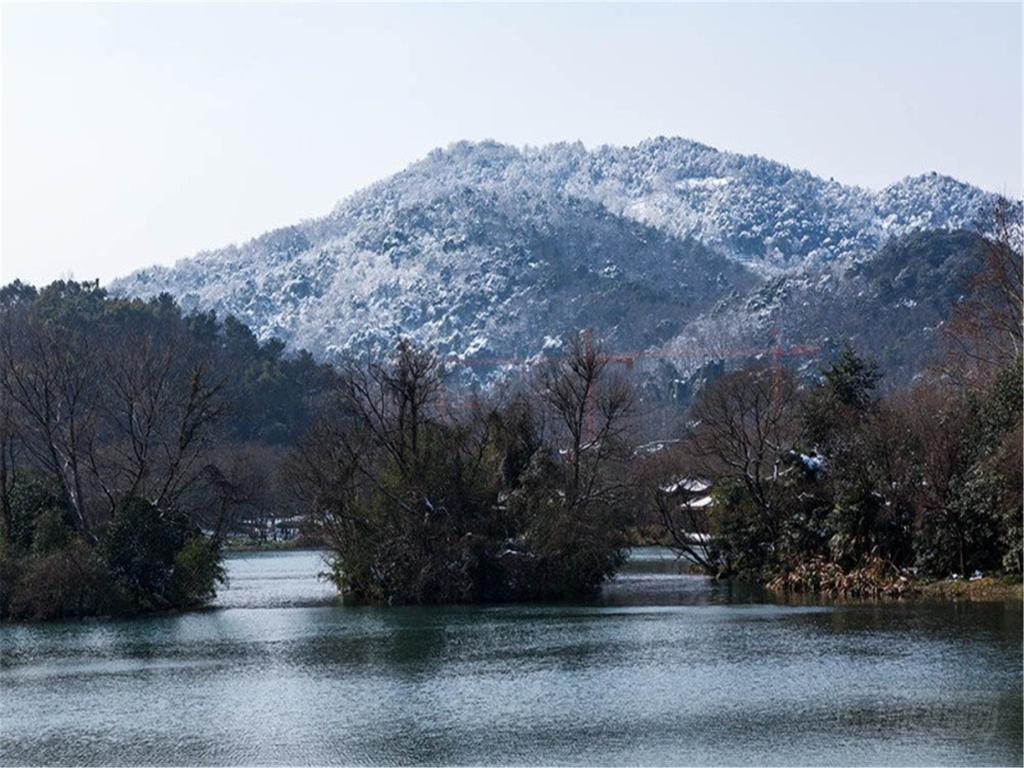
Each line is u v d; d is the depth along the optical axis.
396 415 142.50
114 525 127.00
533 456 135.25
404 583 129.88
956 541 123.94
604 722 72.31
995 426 125.19
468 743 68.75
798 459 141.88
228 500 138.50
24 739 71.69
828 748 65.69
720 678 82.94
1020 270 157.62
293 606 129.50
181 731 72.75
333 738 70.50
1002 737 66.94
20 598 120.38
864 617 107.62
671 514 166.50
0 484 131.00
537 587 130.50
